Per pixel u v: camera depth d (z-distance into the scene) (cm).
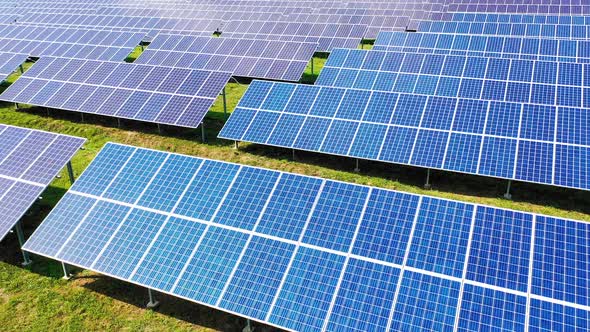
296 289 1278
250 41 3494
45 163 1792
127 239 1484
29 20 5328
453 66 2861
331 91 2344
